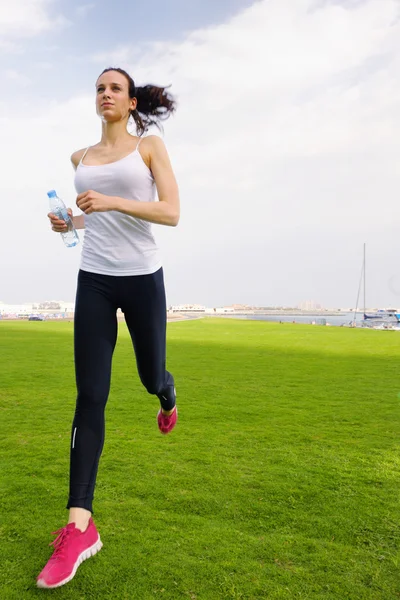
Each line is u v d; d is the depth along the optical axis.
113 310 2.27
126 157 2.19
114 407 5.29
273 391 6.39
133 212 1.99
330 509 2.58
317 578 1.92
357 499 2.72
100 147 2.30
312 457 3.51
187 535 2.28
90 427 2.13
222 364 9.37
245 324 30.58
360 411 5.12
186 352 11.79
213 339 16.50
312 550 2.14
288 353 11.62
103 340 2.20
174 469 3.21
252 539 2.24
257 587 1.85
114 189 2.19
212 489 2.86
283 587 1.86
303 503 2.66
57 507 2.60
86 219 2.27
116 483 2.94
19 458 3.47
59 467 3.27
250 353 11.59
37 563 2.03
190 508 2.59
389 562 2.05
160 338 2.30
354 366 9.09
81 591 1.83
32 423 4.54
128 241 2.19
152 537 2.25
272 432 4.24
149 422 4.60
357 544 2.20
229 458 3.48
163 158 2.21
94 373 2.16
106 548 2.14
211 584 1.88
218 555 2.09
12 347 12.33
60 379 7.18
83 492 2.06
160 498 2.72
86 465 2.09
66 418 4.74
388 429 4.36
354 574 1.95
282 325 29.17
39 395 5.93
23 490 2.84
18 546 2.17
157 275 2.26
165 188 2.15
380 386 6.81
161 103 2.42
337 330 23.45
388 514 2.52
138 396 5.95
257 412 5.07
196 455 3.54
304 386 6.80
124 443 3.85
